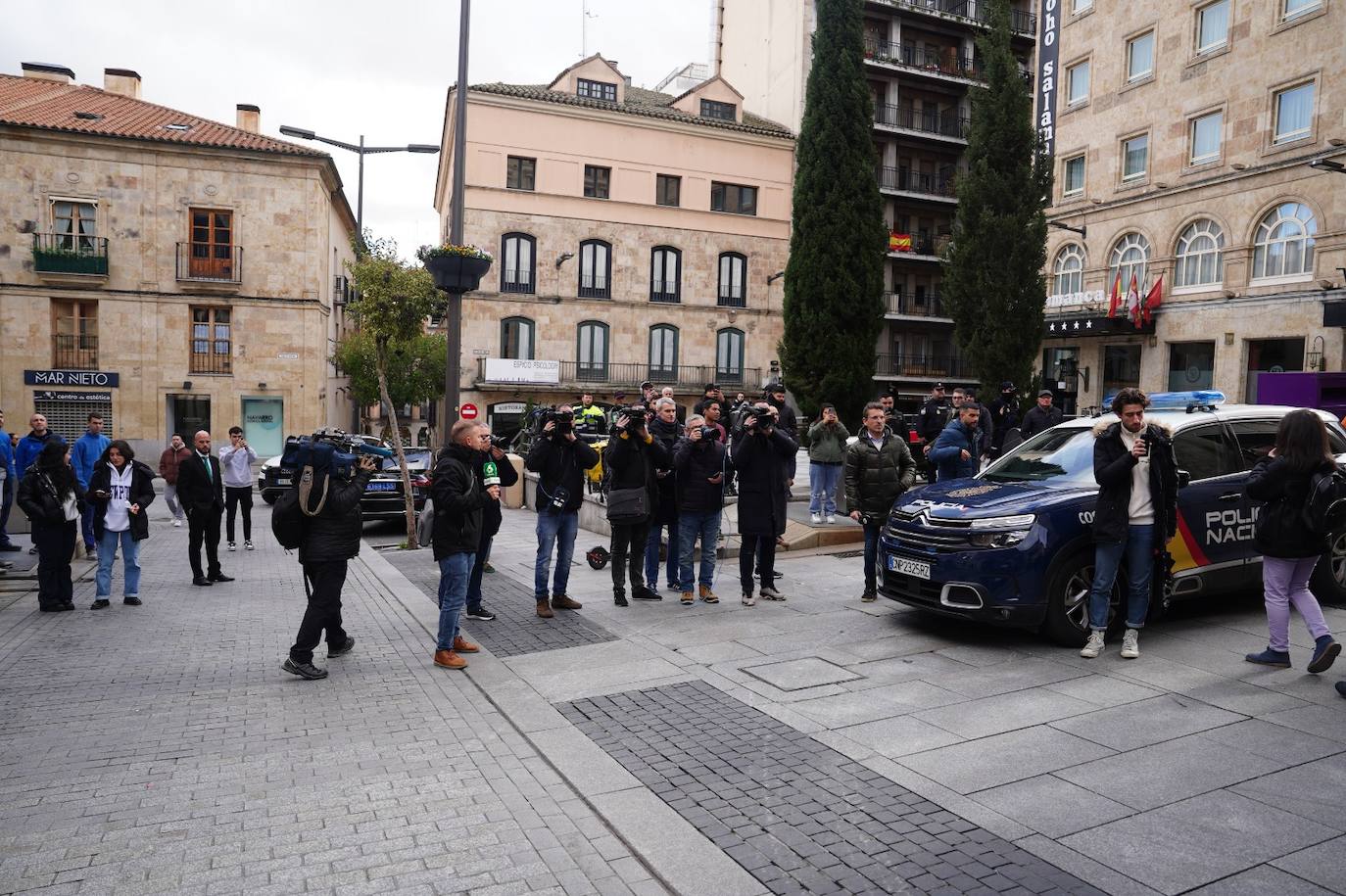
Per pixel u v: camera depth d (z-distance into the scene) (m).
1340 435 7.77
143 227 30.09
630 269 37.91
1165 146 26.06
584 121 36.88
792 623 7.55
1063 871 3.44
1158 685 5.63
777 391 9.80
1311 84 22.20
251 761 4.81
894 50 43.22
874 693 5.64
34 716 5.59
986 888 3.33
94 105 32.22
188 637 7.81
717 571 10.11
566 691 5.93
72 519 9.12
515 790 4.40
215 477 10.61
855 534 11.66
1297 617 7.30
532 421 19.34
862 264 23.91
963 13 45.12
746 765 4.58
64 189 29.34
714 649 6.80
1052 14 29.64
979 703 5.39
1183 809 3.94
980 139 20.69
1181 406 7.96
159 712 5.67
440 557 6.63
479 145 35.41
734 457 8.27
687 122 38.28
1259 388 15.74
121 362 30.12
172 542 14.49
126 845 3.83
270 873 3.58
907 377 43.44
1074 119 29.38
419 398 34.94
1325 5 21.69
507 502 19.02
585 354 37.44
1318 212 21.81
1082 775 4.32
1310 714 5.08
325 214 33.66
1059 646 6.57
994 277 20.44
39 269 29.08
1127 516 6.12
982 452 10.86
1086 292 28.50
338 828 3.98
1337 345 21.48
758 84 45.00
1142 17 26.70
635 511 8.31
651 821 3.97
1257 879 3.35
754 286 40.06
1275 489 5.71
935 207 44.59
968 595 6.49
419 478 15.75
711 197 39.34
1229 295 23.98
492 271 35.91
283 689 6.16
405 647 7.31
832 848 3.67
